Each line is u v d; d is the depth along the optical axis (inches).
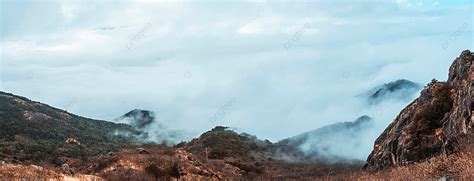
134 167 3855.8
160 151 4411.9
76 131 7608.3
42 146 5821.9
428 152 2817.4
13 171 2741.1
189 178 3961.6
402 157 2952.8
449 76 3171.8
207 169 4375.0
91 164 4124.0
